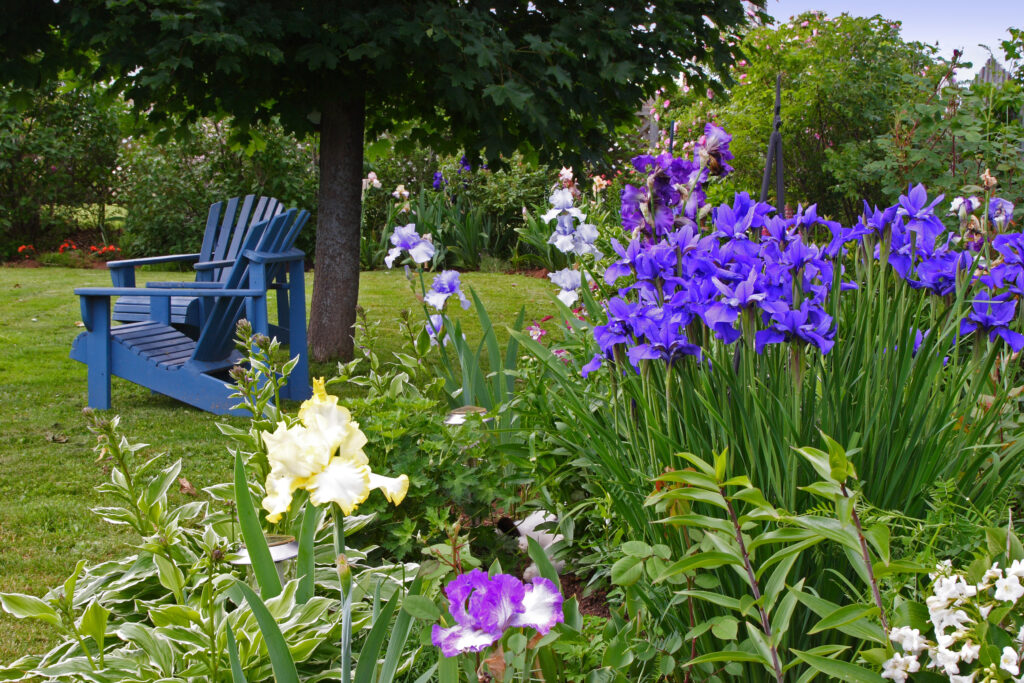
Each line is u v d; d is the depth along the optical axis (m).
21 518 3.39
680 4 5.35
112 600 2.20
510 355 3.25
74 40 4.88
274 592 1.87
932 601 1.38
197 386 4.89
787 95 7.31
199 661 1.84
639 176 9.20
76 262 11.94
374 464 2.50
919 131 5.10
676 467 1.79
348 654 1.44
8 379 5.61
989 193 3.00
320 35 4.61
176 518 2.31
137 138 6.28
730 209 1.90
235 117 5.43
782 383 1.86
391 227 11.40
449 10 4.62
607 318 2.45
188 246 11.61
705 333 1.86
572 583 2.54
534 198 11.07
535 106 4.86
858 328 1.94
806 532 1.37
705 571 1.74
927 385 1.84
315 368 5.76
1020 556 1.44
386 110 6.29
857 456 1.77
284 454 1.41
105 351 4.91
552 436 2.66
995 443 2.01
